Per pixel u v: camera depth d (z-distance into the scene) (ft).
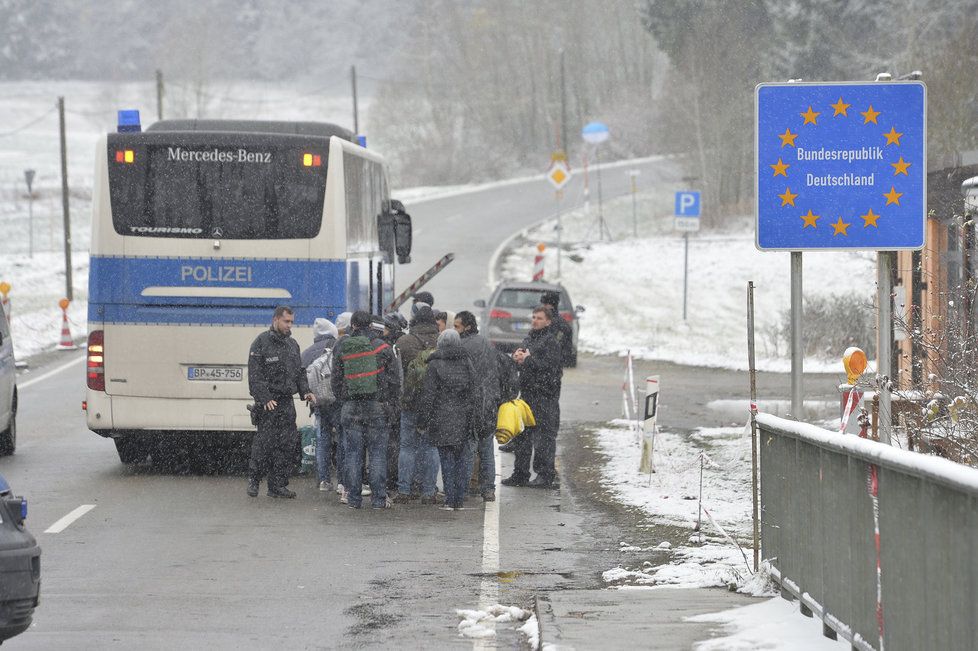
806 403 190.29
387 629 72.13
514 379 123.65
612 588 81.87
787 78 414.00
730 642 63.67
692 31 533.14
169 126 145.69
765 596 76.89
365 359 115.65
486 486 119.96
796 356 84.53
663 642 64.44
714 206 532.73
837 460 62.49
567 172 392.47
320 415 126.41
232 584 84.07
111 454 150.82
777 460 75.46
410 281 370.12
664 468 136.05
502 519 110.83
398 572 88.53
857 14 394.73
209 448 155.12
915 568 51.08
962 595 46.37
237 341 133.69
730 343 289.74
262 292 133.80
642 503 116.26
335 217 134.21
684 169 560.20
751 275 402.31
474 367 116.06
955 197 128.06
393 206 175.42
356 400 115.65
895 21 369.30
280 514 112.98
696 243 461.37
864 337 259.60
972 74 284.61
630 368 179.83
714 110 531.09
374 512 114.62
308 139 134.41
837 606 62.54
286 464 122.31
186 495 123.03
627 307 348.79
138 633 70.54
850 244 84.17
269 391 121.08
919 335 96.27
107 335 133.39
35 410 188.75
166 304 133.49
